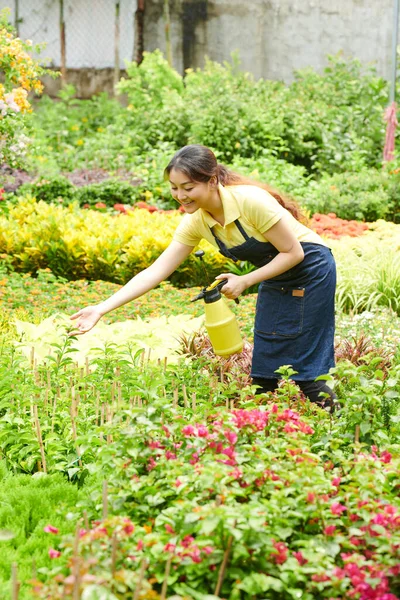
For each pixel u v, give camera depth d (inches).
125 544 99.3
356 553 99.1
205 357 185.9
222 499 100.4
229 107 501.4
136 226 339.3
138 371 161.0
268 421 126.8
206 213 149.4
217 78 546.6
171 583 96.7
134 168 458.9
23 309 251.4
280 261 147.2
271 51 649.6
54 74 314.5
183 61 650.2
